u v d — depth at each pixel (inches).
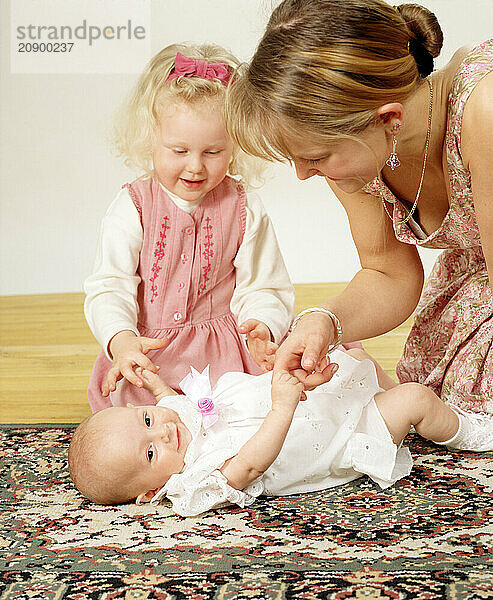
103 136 168.1
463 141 60.7
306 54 51.7
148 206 80.8
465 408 76.2
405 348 84.6
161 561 53.0
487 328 75.9
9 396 91.4
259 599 47.5
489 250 63.6
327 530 56.9
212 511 61.4
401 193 69.8
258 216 83.2
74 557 54.1
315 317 65.1
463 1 172.9
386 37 53.1
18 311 136.3
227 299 83.4
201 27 173.6
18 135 167.8
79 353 108.9
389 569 50.5
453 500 60.9
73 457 64.2
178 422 65.2
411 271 73.5
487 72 59.4
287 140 54.5
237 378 71.9
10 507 62.6
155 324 81.4
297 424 64.9
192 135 74.6
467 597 46.7
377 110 53.2
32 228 165.0
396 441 67.9
